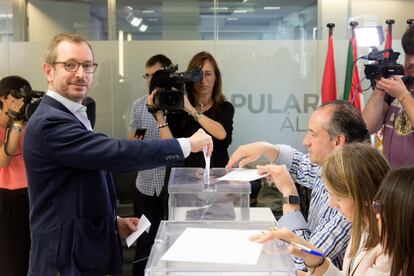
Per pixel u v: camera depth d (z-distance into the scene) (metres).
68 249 1.47
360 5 3.79
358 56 3.49
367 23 3.78
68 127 1.44
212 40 3.86
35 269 1.50
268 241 1.10
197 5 3.82
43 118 1.45
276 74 3.86
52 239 1.47
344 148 1.23
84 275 1.49
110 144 1.43
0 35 3.84
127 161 1.44
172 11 3.83
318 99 3.83
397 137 2.32
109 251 1.56
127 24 3.84
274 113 3.86
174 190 1.49
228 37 3.85
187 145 1.54
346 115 1.48
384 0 3.76
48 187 1.48
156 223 2.71
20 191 2.68
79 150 1.43
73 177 1.49
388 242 0.93
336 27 3.81
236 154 1.91
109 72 3.85
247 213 1.49
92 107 2.88
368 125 2.36
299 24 3.84
